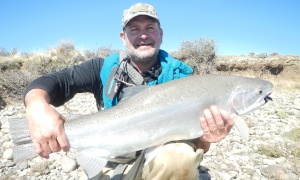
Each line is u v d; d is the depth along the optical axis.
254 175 1.32
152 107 0.82
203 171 1.36
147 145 0.80
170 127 0.81
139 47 0.93
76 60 4.47
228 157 1.51
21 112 2.86
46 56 4.36
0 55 4.75
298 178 1.26
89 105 3.14
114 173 0.87
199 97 0.83
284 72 4.79
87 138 0.79
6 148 1.71
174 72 0.95
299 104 2.97
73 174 1.37
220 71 4.78
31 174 1.37
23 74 3.68
